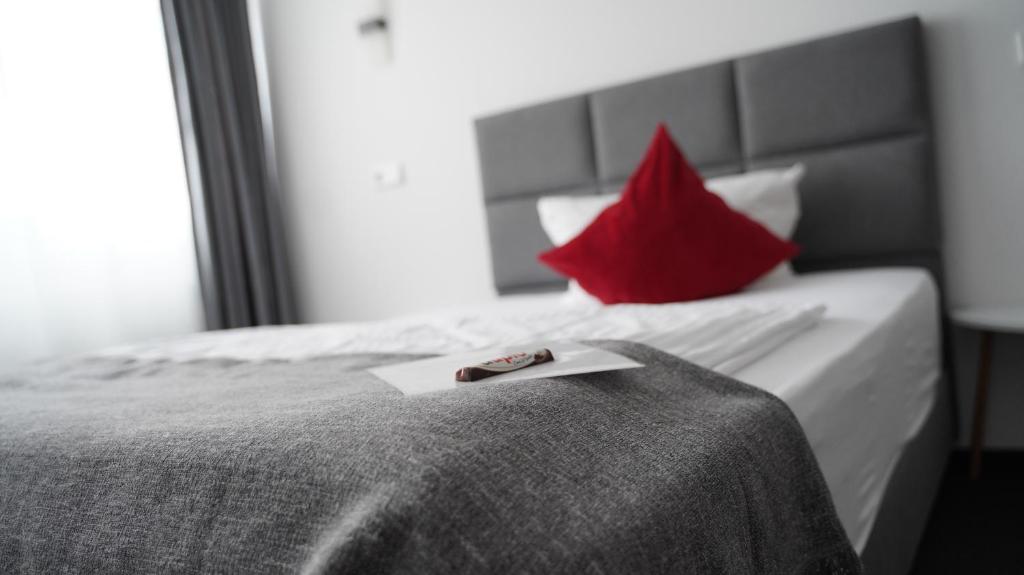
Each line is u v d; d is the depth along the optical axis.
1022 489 2.11
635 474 0.75
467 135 3.27
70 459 0.92
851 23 2.45
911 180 2.30
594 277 2.21
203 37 3.33
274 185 3.82
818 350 1.32
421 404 0.84
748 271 2.13
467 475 0.67
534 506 0.67
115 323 3.05
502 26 3.11
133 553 0.80
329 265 3.75
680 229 2.16
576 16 2.94
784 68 2.45
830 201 2.43
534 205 2.97
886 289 1.91
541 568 0.61
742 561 0.79
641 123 2.73
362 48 3.46
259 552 0.71
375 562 0.62
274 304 3.65
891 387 1.52
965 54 2.31
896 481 1.47
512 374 0.97
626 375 0.99
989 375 2.39
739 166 2.59
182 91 3.28
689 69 2.63
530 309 2.35
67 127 2.90
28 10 2.79
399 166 3.47
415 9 3.31
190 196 3.28
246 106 3.54
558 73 3.02
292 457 0.75
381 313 3.64
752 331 1.35
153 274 3.19
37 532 0.89
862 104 2.34
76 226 2.92
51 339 2.83
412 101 3.39
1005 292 2.34
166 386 1.38
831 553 0.93
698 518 0.74
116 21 3.08
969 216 2.36
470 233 3.34
